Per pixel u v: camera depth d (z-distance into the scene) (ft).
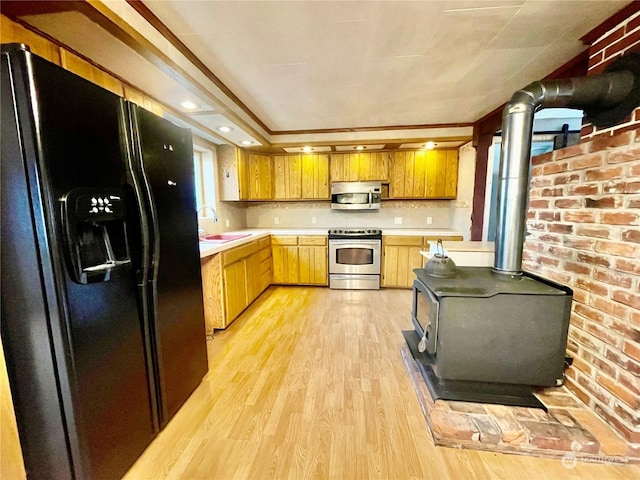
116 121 3.92
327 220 15.16
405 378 6.35
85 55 4.69
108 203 3.73
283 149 13.01
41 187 2.94
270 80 7.13
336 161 13.69
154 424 4.69
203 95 6.51
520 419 4.73
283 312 10.36
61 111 3.12
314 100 8.53
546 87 4.82
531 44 5.62
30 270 3.08
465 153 12.21
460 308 4.91
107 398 3.75
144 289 4.38
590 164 4.87
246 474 4.12
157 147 4.64
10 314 3.18
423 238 12.75
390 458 4.35
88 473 3.47
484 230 10.97
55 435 3.37
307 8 4.50
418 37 5.35
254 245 11.29
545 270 6.02
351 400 5.63
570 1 4.38
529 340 4.90
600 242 4.70
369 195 13.44
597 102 4.74
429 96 8.28
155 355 4.66
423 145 12.44
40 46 4.02
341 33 5.20
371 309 10.63
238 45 5.54
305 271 13.55
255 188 13.58
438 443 4.59
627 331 4.26
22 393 3.32
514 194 5.32
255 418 5.18
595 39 5.15
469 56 6.05
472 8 4.55
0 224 3.05
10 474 3.41
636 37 4.34
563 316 4.78
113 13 3.85
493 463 4.27
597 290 4.77
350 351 7.54
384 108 9.29
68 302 3.19
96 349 3.57
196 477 4.08
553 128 11.26
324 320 9.61
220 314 8.61
